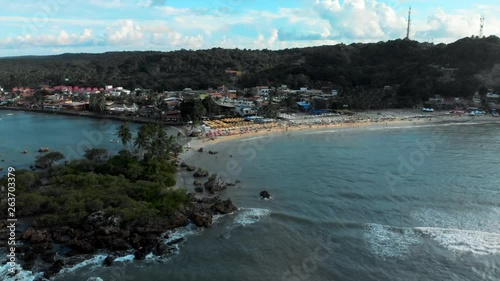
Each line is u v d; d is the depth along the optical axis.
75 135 173.88
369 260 65.19
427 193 93.44
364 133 175.50
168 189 91.12
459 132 177.62
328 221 78.81
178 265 64.38
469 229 74.00
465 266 62.59
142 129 125.69
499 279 59.28
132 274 61.84
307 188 98.19
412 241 70.31
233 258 66.38
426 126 194.50
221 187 97.44
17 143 156.88
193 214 78.44
